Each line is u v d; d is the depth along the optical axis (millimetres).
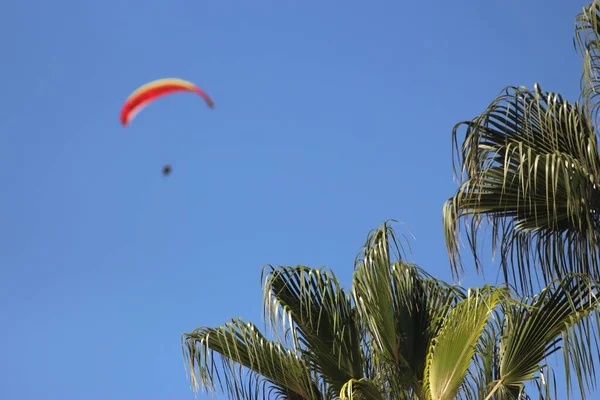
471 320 14062
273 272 15367
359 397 14734
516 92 13180
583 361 12352
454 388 14383
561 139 12938
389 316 15016
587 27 12711
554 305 13242
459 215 13531
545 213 13078
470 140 13305
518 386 14383
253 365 15383
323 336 15266
